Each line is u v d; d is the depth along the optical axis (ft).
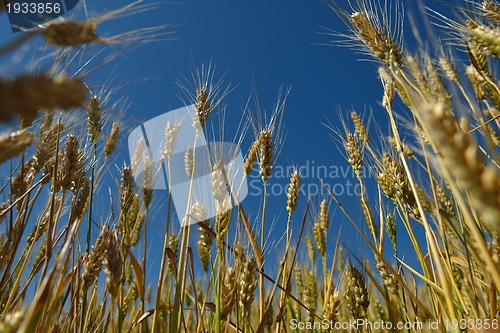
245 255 1.56
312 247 2.48
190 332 2.11
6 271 1.36
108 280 0.98
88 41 0.68
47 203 1.64
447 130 0.49
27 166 1.64
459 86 1.79
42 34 0.61
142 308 1.35
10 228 1.43
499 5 1.56
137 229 2.24
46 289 0.83
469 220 0.82
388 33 1.57
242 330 1.50
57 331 1.12
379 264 1.58
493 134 1.88
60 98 0.38
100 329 1.56
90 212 1.57
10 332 0.74
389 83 1.74
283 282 1.62
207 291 1.50
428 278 1.37
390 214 1.74
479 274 1.58
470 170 0.46
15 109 0.36
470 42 1.69
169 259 1.52
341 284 1.90
